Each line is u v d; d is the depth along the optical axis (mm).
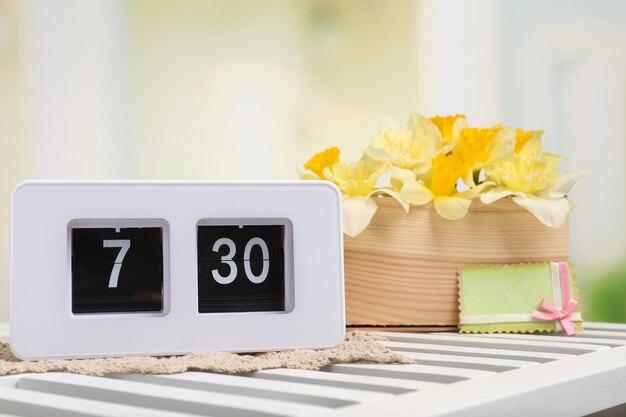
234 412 511
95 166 1716
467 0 2002
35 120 1661
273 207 750
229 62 1827
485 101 2016
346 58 1918
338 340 752
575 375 623
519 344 825
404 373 656
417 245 952
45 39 1667
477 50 2010
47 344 699
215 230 751
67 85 1688
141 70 1753
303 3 1888
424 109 1966
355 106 1922
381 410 492
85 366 667
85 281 721
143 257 735
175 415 508
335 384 612
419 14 1962
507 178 961
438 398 530
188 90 1796
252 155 1850
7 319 1638
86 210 713
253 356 717
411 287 950
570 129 2086
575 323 949
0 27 1624
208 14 1811
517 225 970
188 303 727
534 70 2057
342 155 1913
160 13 1771
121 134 1739
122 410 525
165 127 1776
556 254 977
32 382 644
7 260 1640
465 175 965
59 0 1680
